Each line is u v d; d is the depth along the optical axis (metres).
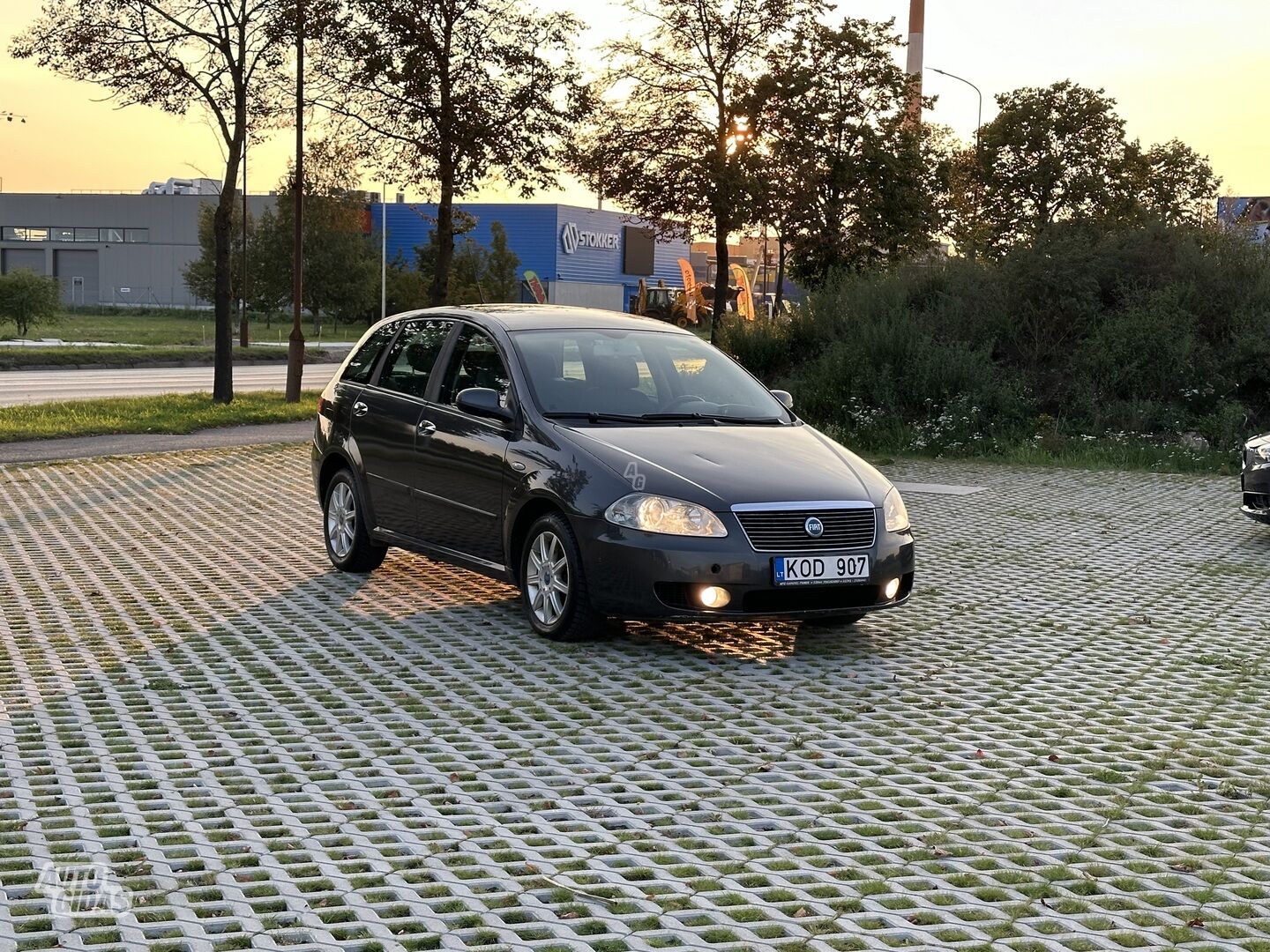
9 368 37.81
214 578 9.00
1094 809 4.96
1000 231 42.06
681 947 3.70
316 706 6.09
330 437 9.36
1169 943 3.79
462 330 8.55
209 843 4.45
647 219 30.12
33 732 5.66
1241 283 20.75
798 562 6.84
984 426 19.23
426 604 8.33
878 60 31.80
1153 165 46.03
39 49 21.89
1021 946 3.75
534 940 3.74
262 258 70.44
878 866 4.36
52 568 9.24
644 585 6.79
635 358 8.23
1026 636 7.84
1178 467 17.02
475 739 5.66
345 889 4.09
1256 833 4.73
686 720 6.00
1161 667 7.15
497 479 7.63
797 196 30.78
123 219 107.88
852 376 20.47
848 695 6.48
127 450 17.00
